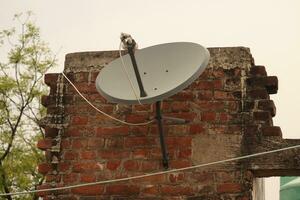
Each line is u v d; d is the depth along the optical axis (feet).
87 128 19.51
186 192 18.15
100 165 18.98
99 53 20.43
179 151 18.62
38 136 40.19
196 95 19.20
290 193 34.73
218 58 19.52
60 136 19.54
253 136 18.43
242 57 19.45
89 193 18.71
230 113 18.83
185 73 17.65
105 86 18.12
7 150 39.22
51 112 19.89
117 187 18.60
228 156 18.31
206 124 18.81
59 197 18.81
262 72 19.22
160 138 18.06
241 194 17.83
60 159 19.27
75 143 19.39
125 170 18.76
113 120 19.45
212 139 18.60
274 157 18.02
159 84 17.90
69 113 19.80
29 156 39.73
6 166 39.04
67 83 20.18
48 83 20.31
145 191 18.40
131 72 18.57
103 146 19.20
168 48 18.79
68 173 19.07
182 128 18.88
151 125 19.13
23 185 38.91
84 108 19.79
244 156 17.37
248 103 18.88
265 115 18.65
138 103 17.42
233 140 18.49
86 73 20.25
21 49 41.19
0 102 40.04
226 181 18.03
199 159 18.43
